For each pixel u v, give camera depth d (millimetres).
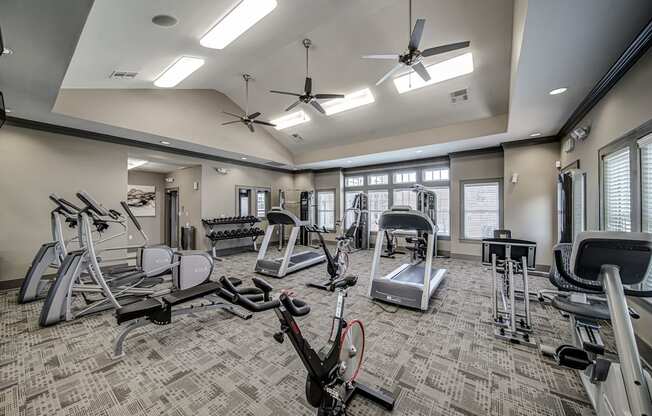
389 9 3494
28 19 1998
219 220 7227
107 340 2627
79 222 3510
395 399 1825
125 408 1745
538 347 2482
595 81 2953
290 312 1400
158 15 2596
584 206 3727
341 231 8242
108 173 5223
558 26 2041
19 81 3027
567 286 2100
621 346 1209
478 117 5293
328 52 4414
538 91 3211
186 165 7395
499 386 1956
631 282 1324
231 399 1828
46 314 2922
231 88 6016
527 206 5414
